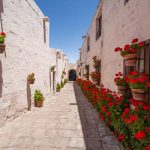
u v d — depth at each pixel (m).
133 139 2.76
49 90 11.18
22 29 6.26
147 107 2.67
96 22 9.50
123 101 3.81
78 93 13.52
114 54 5.51
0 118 4.66
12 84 5.41
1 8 4.68
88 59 13.45
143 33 3.42
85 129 4.62
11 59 5.32
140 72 3.52
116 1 5.30
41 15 9.16
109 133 4.32
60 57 18.19
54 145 3.58
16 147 3.47
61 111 6.85
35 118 5.73
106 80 6.62
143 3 3.40
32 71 7.53
